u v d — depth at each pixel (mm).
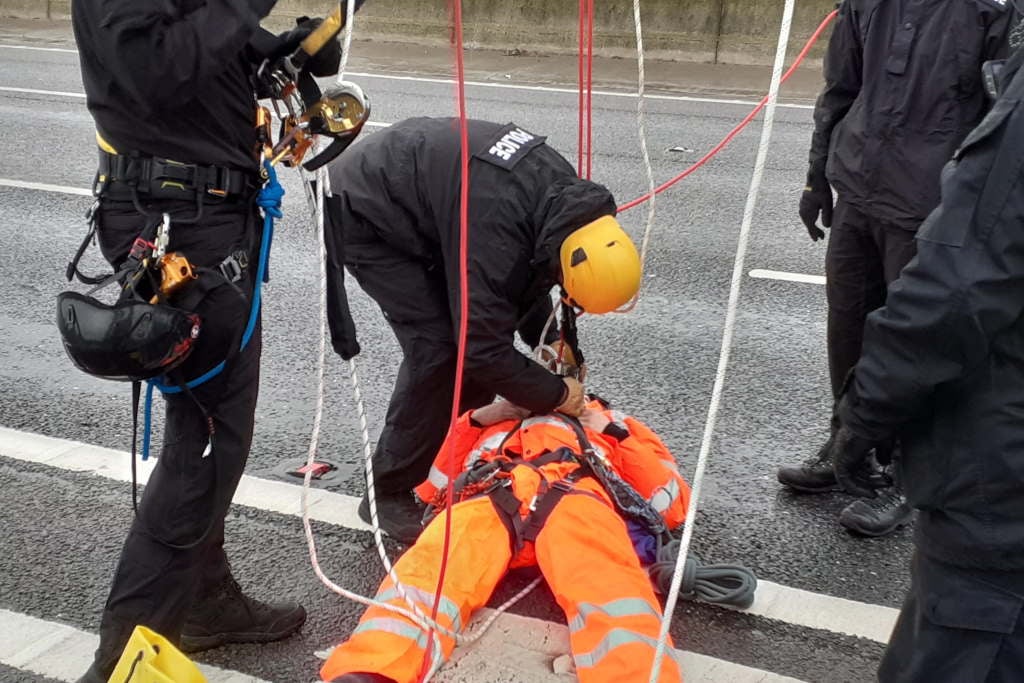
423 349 3068
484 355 2703
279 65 2203
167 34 1922
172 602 2385
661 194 7000
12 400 4234
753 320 5020
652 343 4773
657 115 9453
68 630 2830
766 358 4613
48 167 7719
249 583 3055
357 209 2898
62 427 4020
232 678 2637
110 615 2373
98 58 2025
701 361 4590
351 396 4320
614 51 12258
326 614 2916
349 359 2299
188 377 2246
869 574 3105
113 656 2361
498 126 2836
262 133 2283
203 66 1952
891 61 3051
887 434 1923
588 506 2645
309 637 2816
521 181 2648
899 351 1786
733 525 3359
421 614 2328
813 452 3820
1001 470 1771
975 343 1704
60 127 9008
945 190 1737
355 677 2270
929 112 3000
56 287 5453
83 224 6469
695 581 2859
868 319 1849
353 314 5164
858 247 3311
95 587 3023
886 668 2053
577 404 2924
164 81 1948
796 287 5410
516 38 12695
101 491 3549
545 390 2826
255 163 2264
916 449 1901
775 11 11445
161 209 2152
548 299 3320
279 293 5375
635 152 8062
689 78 11164
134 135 2119
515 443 2914
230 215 2223
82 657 2713
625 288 2568
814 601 2967
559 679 2486
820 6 11258
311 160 2240
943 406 1840
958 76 2932
